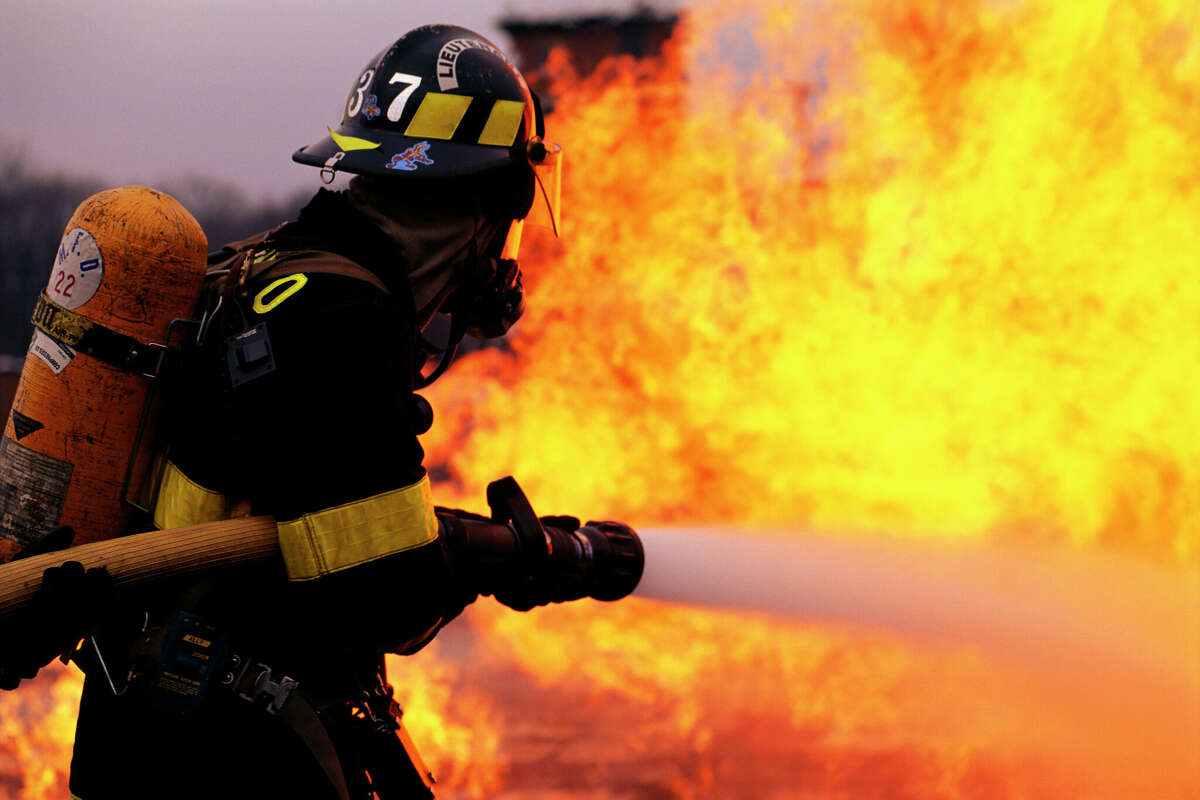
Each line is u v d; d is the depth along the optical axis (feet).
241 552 9.82
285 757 10.37
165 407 10.43
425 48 11.63
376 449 9.84
